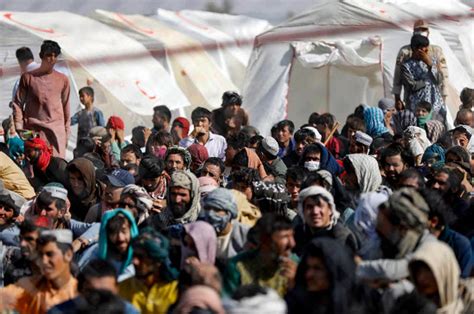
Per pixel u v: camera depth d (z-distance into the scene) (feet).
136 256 59.06
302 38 135.85
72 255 62.18
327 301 52.29
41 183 92.27
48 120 108.47
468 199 75.72
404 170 76.43
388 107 126.62
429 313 51.55
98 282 55.01
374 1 136.98
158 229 71.92
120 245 63.46
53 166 92.02
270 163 96.89
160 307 58.70
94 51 135.13
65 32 134.92
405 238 57.41
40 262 59.98
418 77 122.72
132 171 91.56
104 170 90.53
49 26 134.62
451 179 72.49
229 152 101.45
